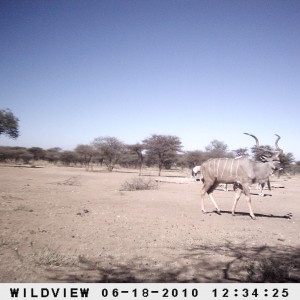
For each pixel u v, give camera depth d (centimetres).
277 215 1214
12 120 5053
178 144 4834
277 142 1175
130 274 552
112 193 1838
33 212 1102
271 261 625
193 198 1705
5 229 834
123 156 6531
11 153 7538
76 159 7438
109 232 844
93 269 569
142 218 1054
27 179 2709
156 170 6462
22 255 629
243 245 753
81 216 1056
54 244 713
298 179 4597
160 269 580
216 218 1107
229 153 5806
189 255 665
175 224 974
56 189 1955
